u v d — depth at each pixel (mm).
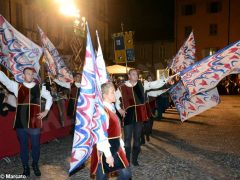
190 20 34031
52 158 5965
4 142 5848
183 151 6379
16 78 5797
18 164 5641
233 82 27625
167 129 9094
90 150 3021
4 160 5891
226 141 7312
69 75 7723
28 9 18750
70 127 8359
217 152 6262
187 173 4957
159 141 7383
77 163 3021
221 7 32875
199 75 5328
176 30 34625
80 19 16219
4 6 16906
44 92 4840
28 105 4691
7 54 5902
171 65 7938
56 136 7680
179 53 7840
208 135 8086
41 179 4770
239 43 5215
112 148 3162
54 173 5059
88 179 4766
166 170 5117
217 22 33125
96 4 27734
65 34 22016
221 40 33062
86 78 3023
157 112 10992
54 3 20312
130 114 5145
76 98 7531
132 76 5238
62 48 21625
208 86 5262
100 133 2984
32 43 6188
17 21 17875
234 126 9555
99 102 3021
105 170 3102
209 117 11766
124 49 8766
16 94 4750
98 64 3576
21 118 4688
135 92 5219
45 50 7234
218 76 5227
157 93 6047
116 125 3234
